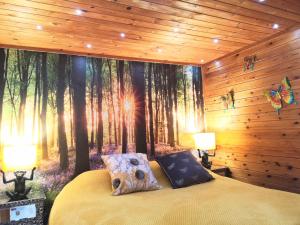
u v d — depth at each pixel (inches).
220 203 70.6
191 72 148.4
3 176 88.5
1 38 97.9
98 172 106.1
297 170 100.7
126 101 127.3
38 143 106.3
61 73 114.2
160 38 105.5
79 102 116.4
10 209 81.7
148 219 62.6
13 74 104.8
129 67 130.2
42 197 85.8
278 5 81.9
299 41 99.3
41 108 108.3
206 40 111.0
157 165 113.7
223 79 137.5
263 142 115.3
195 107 147.2
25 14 79.3
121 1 74.7
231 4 80.0
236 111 129.6
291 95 102.4
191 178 98.7
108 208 72.7
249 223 55.4
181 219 61.3
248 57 122.2
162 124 135.6
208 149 133.8
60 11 78.4
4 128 101.0
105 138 120.2
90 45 109.6
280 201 68.5
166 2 76.7
